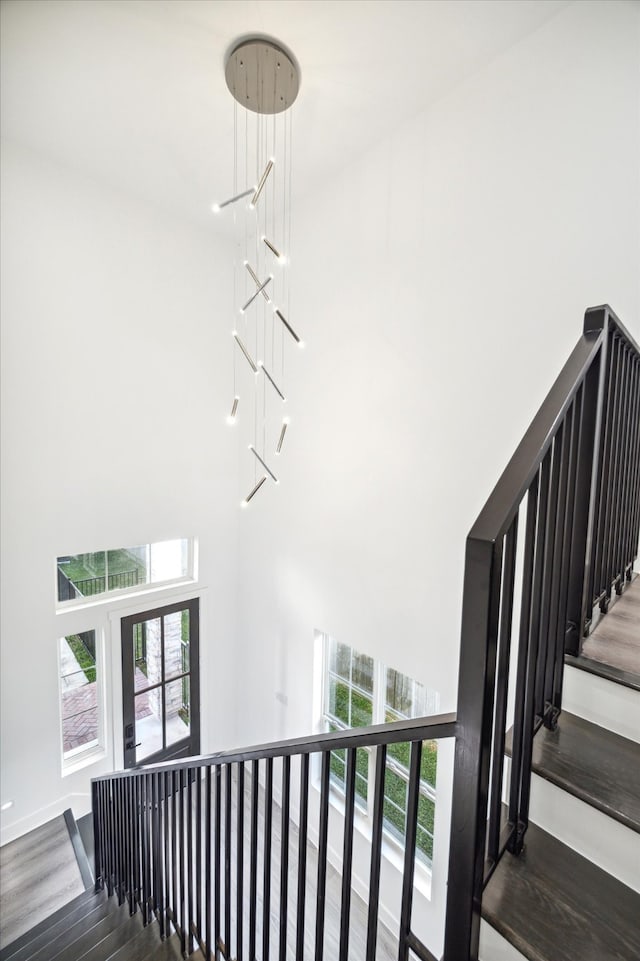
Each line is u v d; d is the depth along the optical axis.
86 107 2.66
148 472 3.96
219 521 4.51
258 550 4.35
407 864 0.95
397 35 2.15
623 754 1.16
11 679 3.31
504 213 2.30
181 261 4.00
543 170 2.14
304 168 3.19
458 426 2.58
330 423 3.43
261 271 4.04
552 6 2.00
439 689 2.78
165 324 3.95
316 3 2.01
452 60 2.29
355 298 3.15
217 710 4.68
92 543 3.65
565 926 0.89
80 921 2.32
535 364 2.22
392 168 2.83
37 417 3.29
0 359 3.09
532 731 1.09
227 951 1.56
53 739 3.55
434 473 2.73
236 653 4.79
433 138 2.59
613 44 1.89
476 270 2.44
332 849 3.55
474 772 0.83
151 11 2.05
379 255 2.96
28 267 3.16
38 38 2.18
